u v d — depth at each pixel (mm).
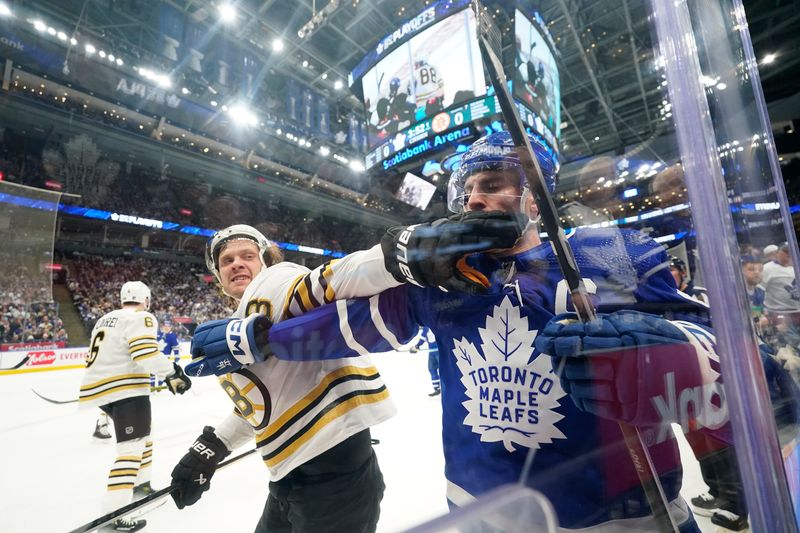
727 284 306
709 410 320
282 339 676
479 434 526
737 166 408
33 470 2350
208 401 4203
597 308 408
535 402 475
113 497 1689
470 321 557
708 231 313
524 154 374
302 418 862
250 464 2057
